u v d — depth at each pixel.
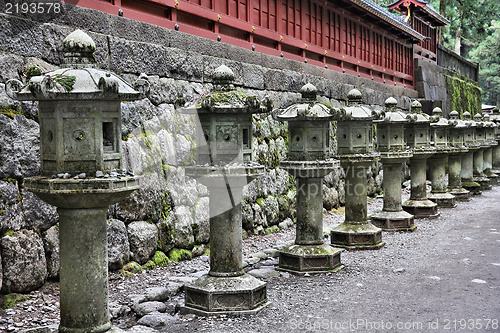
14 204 5.07
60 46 5.79
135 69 6.88
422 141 11.93
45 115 3.74
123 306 5.12
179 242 7.37
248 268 7.23
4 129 5.05
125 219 6.42
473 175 18.30
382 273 6.87
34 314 4.80
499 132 21.81
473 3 31.45
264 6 10.91
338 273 6.91
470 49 51.84
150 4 7.57
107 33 6.52
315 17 13.46
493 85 53.12
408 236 9.70
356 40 16.27
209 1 8.98
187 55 8.01
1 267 4.85
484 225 10.90
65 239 3.81
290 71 11.52
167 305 5.49
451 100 25.36
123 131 6.61
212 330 4.70
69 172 3.64
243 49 9.77
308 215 7.05
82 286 3.80
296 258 6.93
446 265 7.29
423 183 12.22
